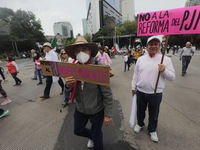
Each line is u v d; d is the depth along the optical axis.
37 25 42.84
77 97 1.49
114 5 82.69
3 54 32.72
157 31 1.69
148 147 1.88
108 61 4.91
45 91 3.84
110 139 2.06
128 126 2.39
